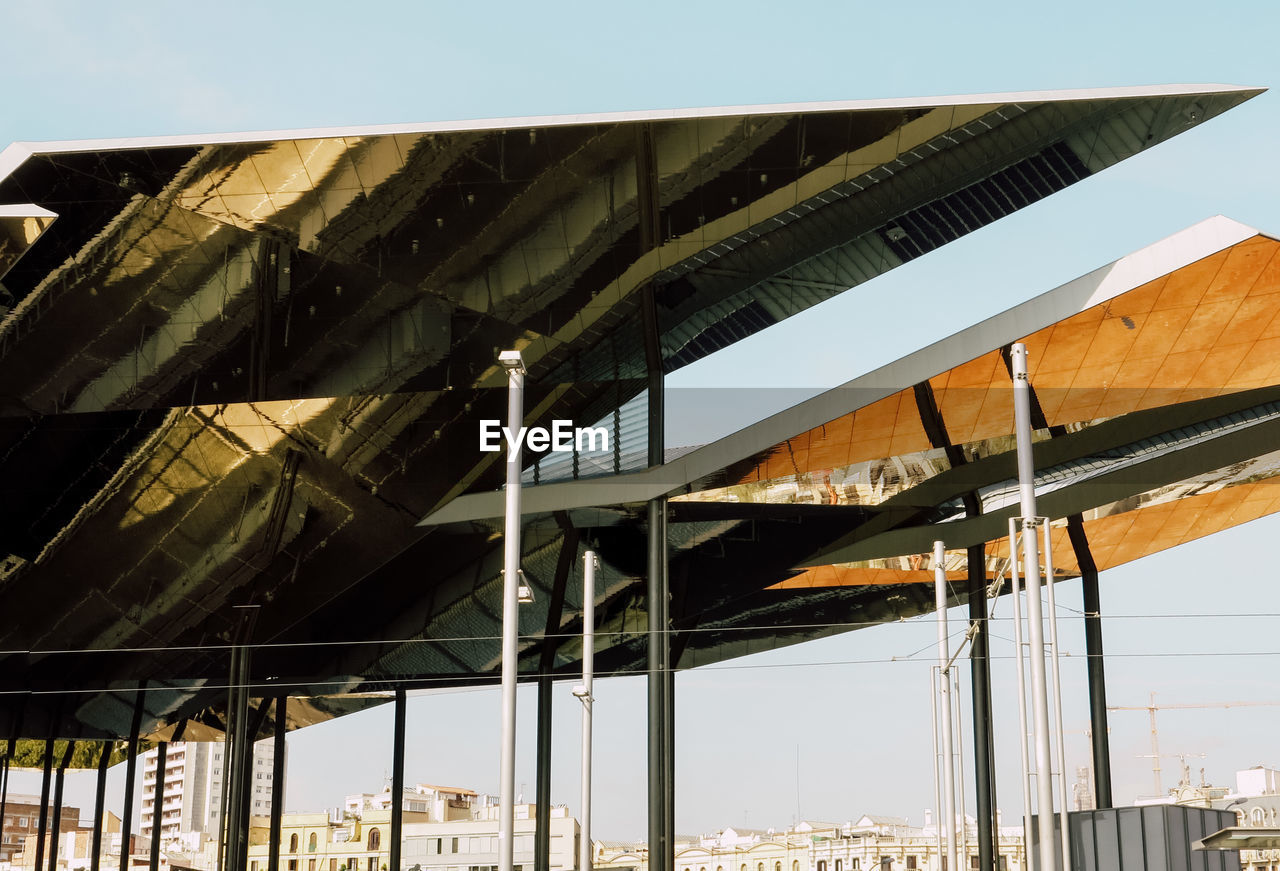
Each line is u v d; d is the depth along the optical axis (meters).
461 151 21.75
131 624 32.47
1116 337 25.45
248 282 24.25
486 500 28.94
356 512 29.22
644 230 23.55
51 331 24.69
